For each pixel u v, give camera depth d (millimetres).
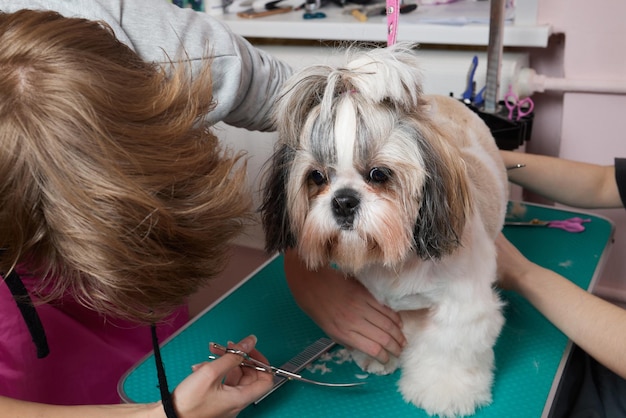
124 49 788
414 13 1936
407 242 949
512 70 1763
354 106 888
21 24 729
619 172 1384
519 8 1810
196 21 1050
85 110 658
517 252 1283
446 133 988
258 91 1137
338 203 938
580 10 1787
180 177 713
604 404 1282
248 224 958
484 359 1094
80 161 650
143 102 723
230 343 1026
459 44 1916
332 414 1063
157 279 706
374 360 1161
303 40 2064
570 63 1852
